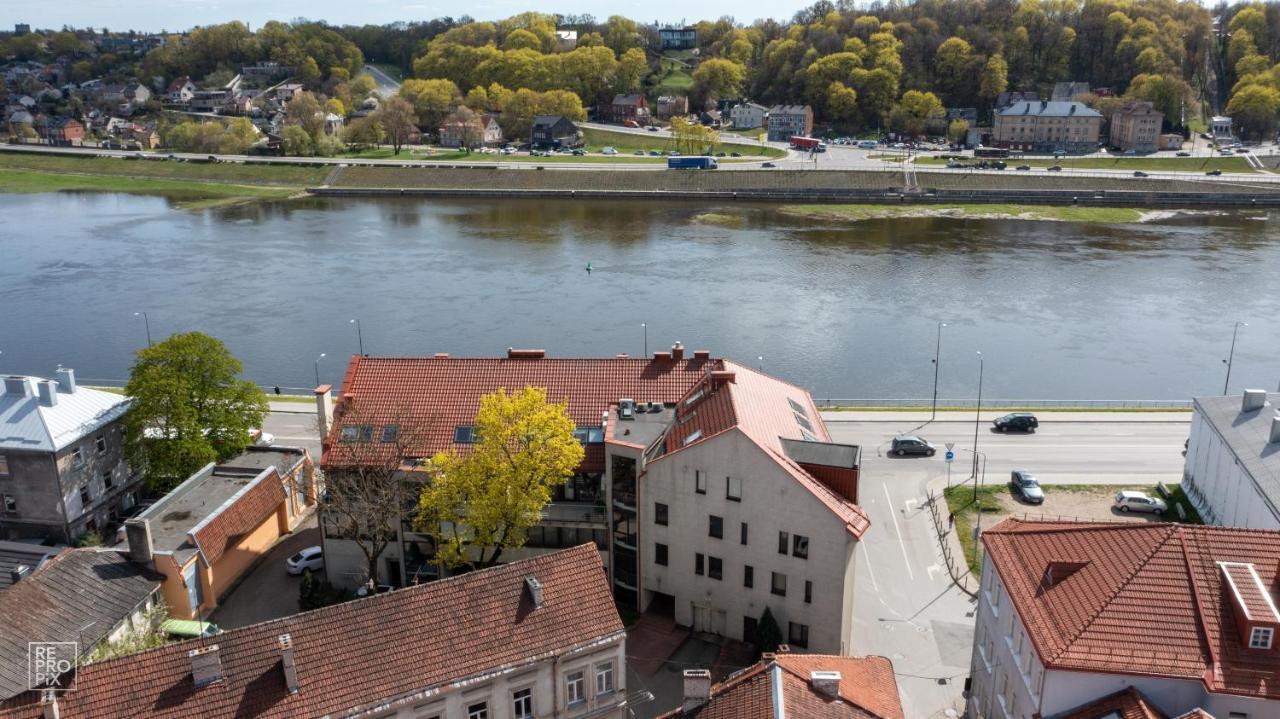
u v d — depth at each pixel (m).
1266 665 45.00
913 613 74.25
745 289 192.25
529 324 169.25
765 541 66.69
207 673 44.78
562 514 73.88
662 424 75.25
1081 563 52.19
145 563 69.50
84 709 43.25
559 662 50.62
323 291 191.38
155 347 90.25
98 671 44.41
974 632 67.00
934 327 167.62
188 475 87.44
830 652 66.69
